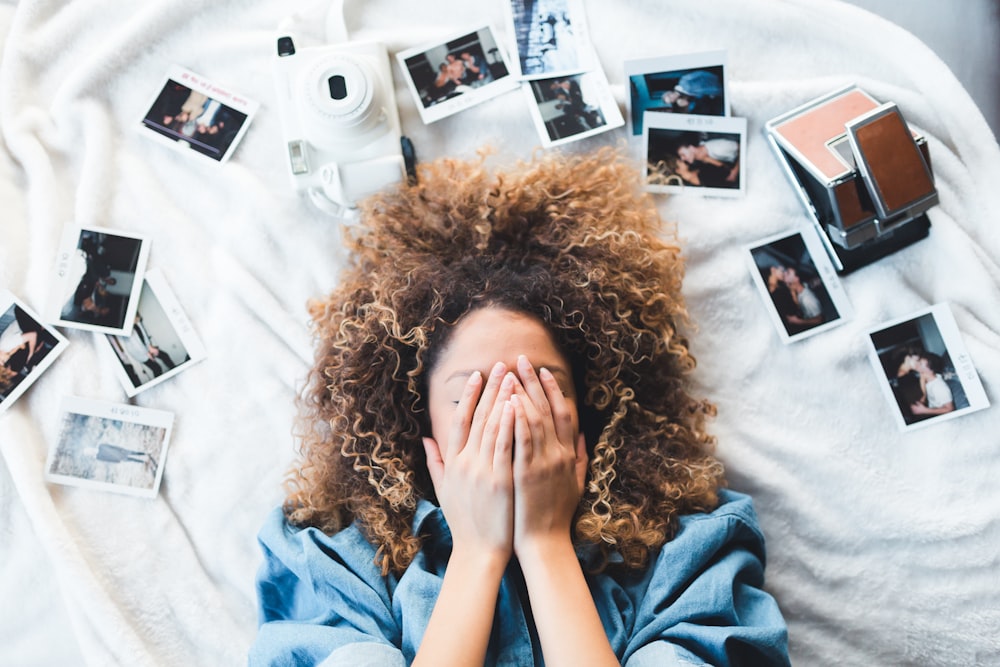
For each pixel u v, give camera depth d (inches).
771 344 60.5
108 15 63.1
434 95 61.6
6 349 60.7
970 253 58.6
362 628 48.7
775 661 48.6
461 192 58.2
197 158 61.9
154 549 60.7
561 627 44.6
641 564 52.6
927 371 59.1
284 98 59.5
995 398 58.3
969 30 61.7
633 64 60.4
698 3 60.8
